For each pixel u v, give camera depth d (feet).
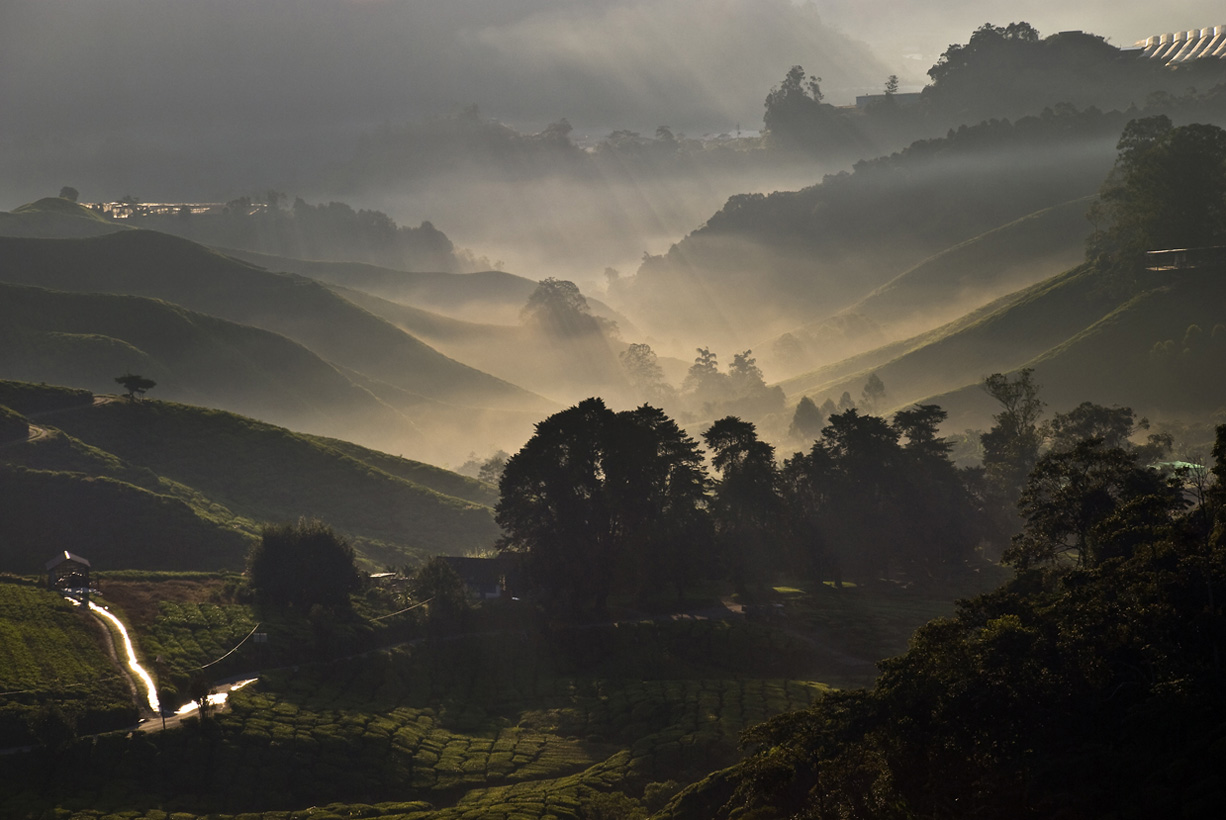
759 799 181.37
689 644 336.08
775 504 397.80
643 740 270.05
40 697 256.73
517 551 398.62
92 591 328.90
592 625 354.54
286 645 311.27
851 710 170.81
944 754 152.15
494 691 319.88
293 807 241.96
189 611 322.14
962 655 161.79
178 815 227.20
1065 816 128.57
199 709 264.52
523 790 247.09
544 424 377.30
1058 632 157.89
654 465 379.55
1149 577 160.45
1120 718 143.54
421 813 232.53
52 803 223.10
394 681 311.27
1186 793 118.62
